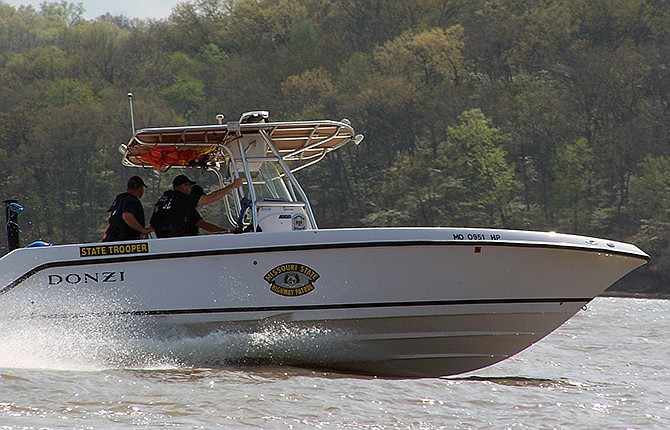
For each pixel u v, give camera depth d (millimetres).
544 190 198000
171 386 26453
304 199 31672
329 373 30234
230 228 34062
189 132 31375
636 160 195250
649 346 44938
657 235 174625
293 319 29547
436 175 198625
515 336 30859
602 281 31062
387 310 29672
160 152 33531
